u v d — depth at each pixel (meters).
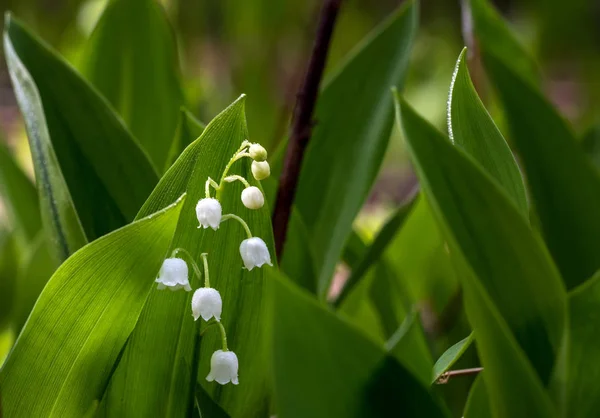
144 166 0.67
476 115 0.60
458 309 0.78
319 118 0.74
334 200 0.73
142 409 0.61
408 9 0.75
